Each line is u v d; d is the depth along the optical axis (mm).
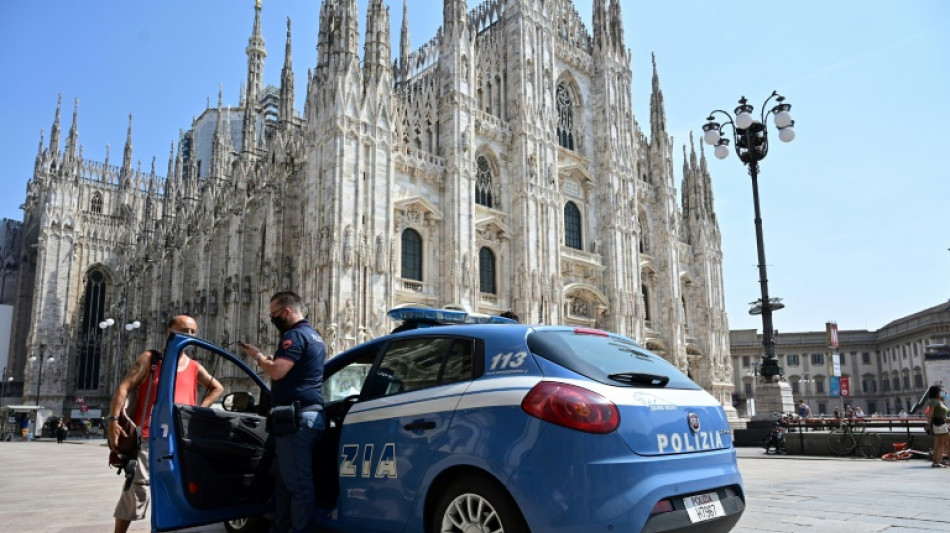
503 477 6500
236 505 8727
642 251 68875
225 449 8758
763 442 31344
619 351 7859
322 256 41969
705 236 75500
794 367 119500
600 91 66375
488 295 51438
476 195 53406
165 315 74312
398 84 65188
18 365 95188
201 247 64250
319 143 44312
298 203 50250
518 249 53781
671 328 67188
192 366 10055
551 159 57562
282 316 9023
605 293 61688
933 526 9562
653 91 74000
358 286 41969
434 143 50969
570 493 6176
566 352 7105
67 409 88375
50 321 88250
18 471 25344
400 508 7477
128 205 100562
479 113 53531
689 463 6906
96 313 94688
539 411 6484
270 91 115500
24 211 102938
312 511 8078
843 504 11961
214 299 61719
